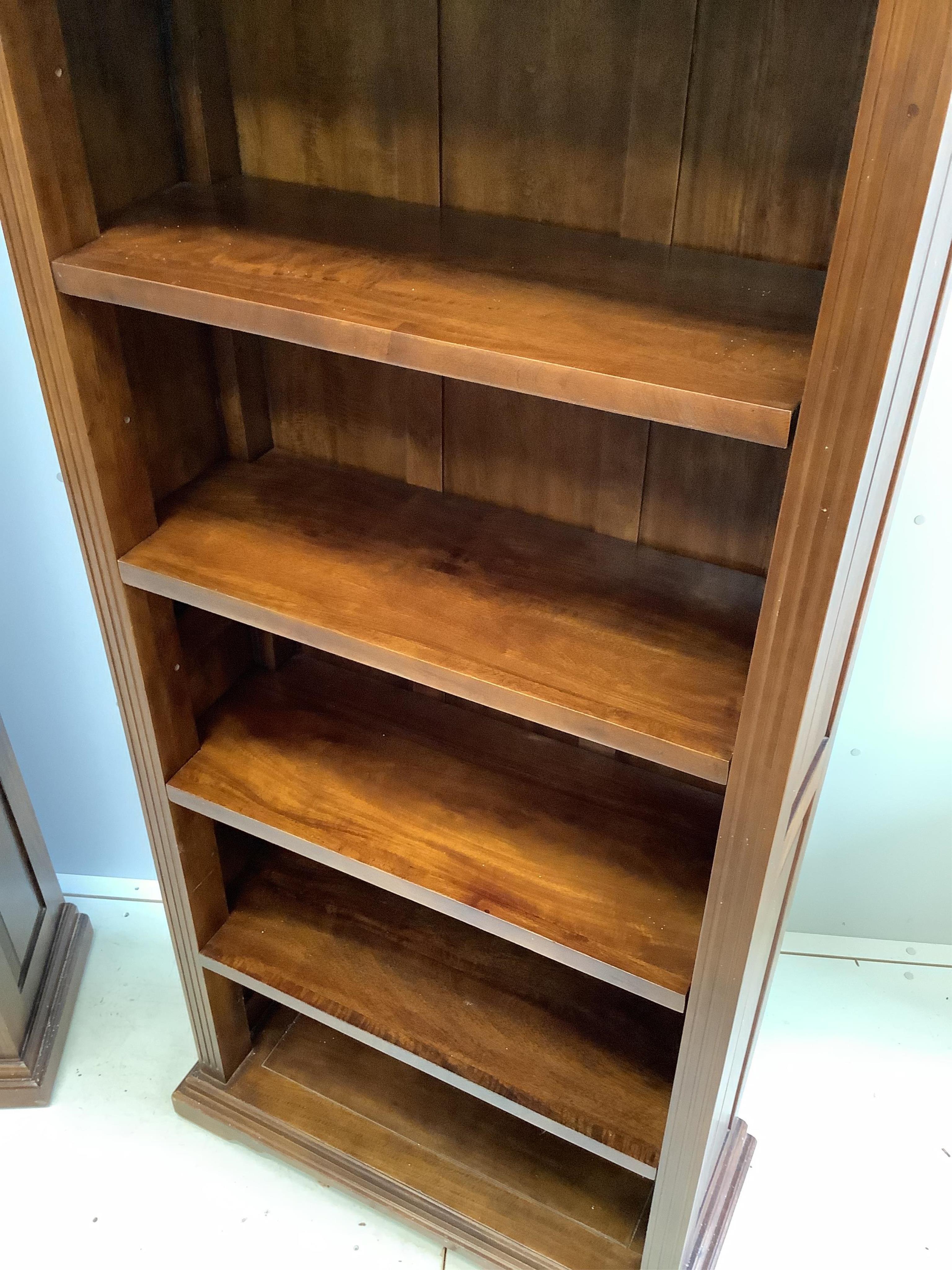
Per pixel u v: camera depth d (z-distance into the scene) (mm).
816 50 846
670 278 937
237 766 1322
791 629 814
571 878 1192
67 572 1596
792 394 761
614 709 975
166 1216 1562
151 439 1168
